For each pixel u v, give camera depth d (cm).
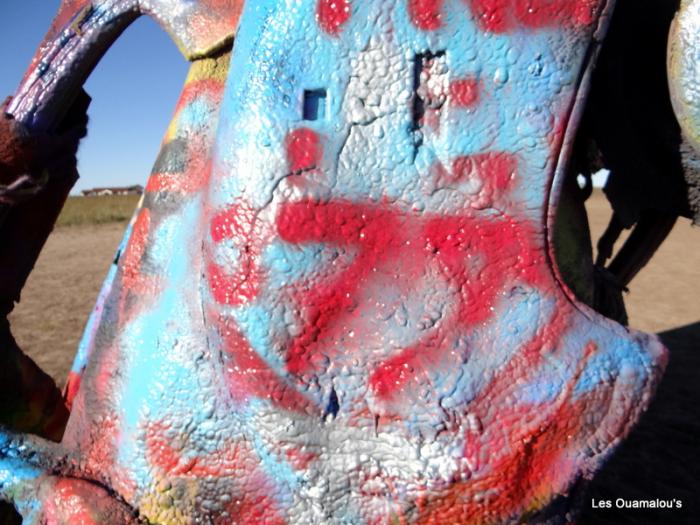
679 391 423
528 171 118
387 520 121
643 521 276
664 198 162
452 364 119
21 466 150
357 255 123
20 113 167
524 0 116
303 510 127
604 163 168
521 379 118
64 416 216
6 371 197
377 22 121
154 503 138
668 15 131
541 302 119
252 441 130
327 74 123
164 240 155
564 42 116
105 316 163
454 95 119
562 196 139
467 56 118
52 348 511
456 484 117
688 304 673
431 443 118
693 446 346
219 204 128
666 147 149
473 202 119
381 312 122
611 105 150
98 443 150
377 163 121
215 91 159
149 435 139
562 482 117
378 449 121
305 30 124
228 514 133
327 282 123
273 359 125
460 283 120
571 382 117
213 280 129
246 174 125
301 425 125
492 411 118
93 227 1538
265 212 124
